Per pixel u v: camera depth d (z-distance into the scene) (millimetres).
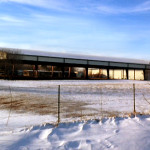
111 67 45812
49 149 5020
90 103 14047
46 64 38000
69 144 5383
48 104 13352
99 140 5723
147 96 18797
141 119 8383
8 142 5586
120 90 23062
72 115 9969
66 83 29609
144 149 4953
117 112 10852
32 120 8852
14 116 9695
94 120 8141
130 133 6387
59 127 7133
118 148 5047
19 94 18016
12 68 33781
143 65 50781
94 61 43594
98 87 25375
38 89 21812
